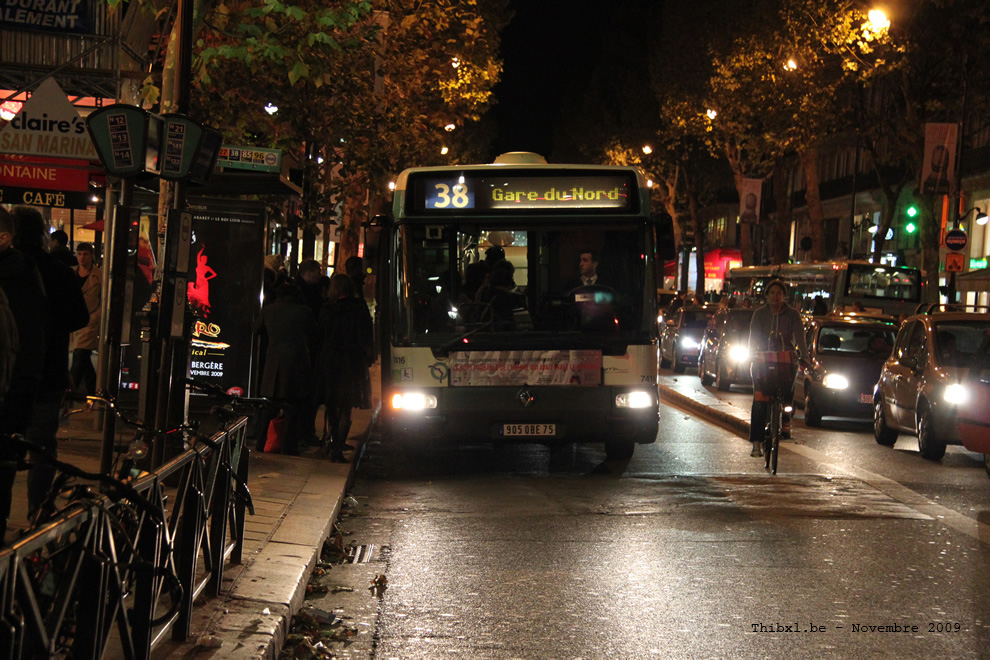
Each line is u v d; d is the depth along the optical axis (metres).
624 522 9.58
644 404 12.38
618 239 12.45
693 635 6.18
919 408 14.48
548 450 14.77
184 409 8.76
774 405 12.73
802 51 35.69
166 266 7.76
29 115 11.95
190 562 5.25
